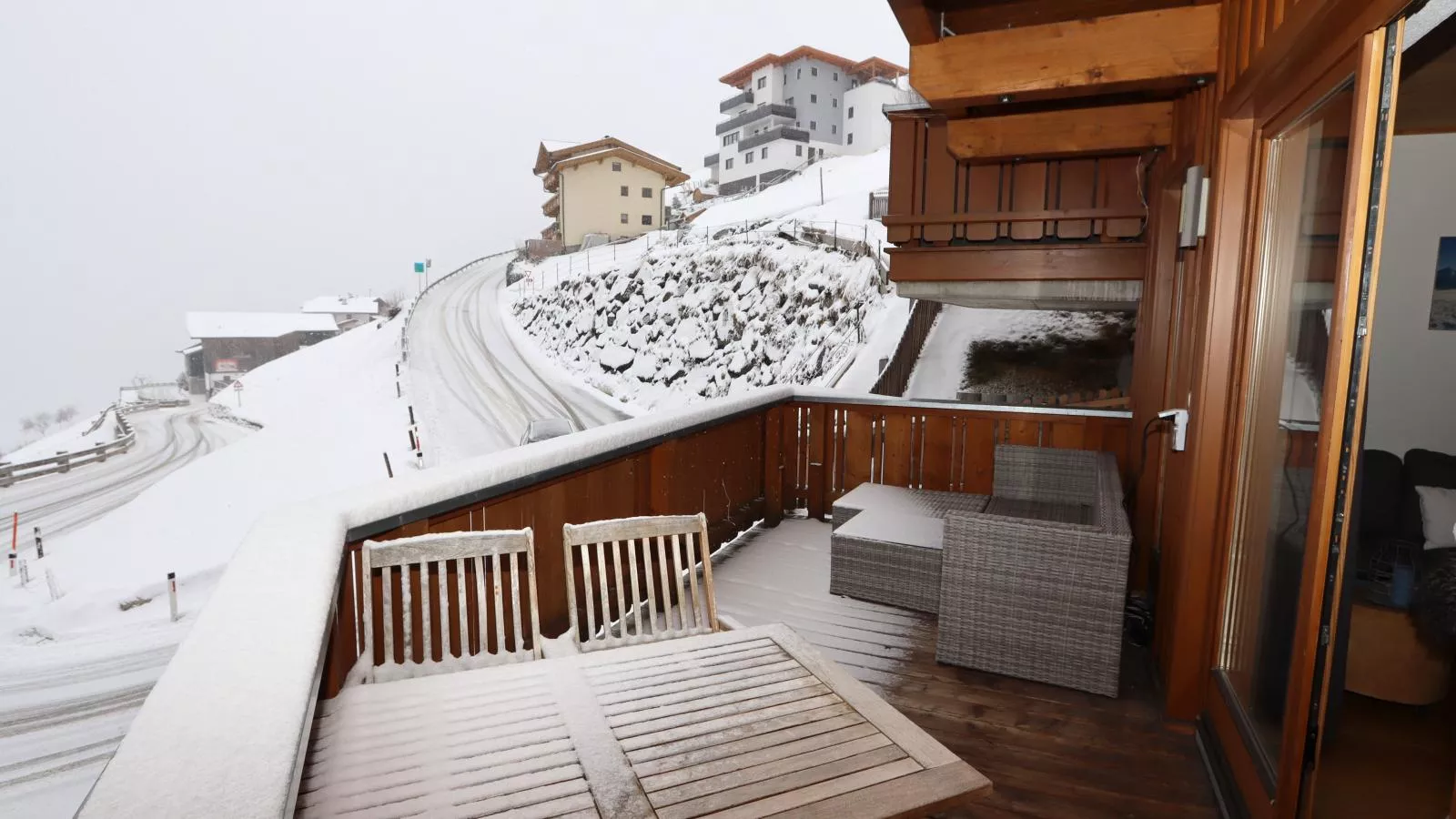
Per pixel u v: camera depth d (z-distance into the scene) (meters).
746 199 44.69
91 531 16.34
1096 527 2.97
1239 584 2.47
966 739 2.67
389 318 47.28
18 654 9.70
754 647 1.94
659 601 3.93
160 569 13.16
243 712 0.93
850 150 51.94
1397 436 4.11
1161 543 3.34
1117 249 4.77
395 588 2.37
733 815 1.23
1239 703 2.33
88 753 6.83
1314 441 1.94
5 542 16.70
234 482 18.67
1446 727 2.65
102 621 11.24
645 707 1.61
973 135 3.90
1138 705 2.91
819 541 4.96
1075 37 2.87
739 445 4.97
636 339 26.89
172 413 44.03
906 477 5.25
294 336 70.06
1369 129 1.55
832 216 31.03
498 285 47.38
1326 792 2.27
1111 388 13.28
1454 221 3.89
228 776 0.78
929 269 5.37
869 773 1.38
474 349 32.19
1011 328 16.56
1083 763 2.53
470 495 2.50
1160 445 3.75
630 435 3.45
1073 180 4.89
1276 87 2.10
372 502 2.10
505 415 22.52
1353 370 1.64
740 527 5.00
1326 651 1.73
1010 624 3.10
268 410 33.19
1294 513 2.05
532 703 1.59
